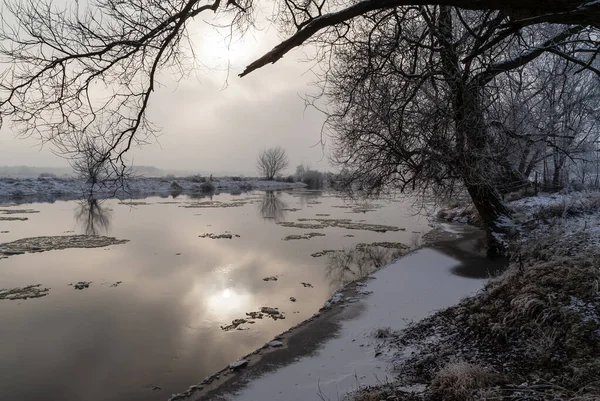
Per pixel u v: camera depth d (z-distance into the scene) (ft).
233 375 19.98
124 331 27.50
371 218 91.81
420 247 50.75
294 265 46.42
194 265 46.29
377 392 16.25
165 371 22.08
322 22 13.55
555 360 15.64
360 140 35.17
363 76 22.68
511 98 34.55
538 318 18.57
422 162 27.94
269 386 18.62
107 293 35.88
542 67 47.21
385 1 12.81
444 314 24.26
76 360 23.35
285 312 31.01
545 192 66.80
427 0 12.44
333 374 19.25
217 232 70.49
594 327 16.47
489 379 15.12
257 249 55.77
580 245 28.22
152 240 62.28
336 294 32.42
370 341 22.77
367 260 48.96
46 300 34.01
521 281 22.88
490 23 18.83
